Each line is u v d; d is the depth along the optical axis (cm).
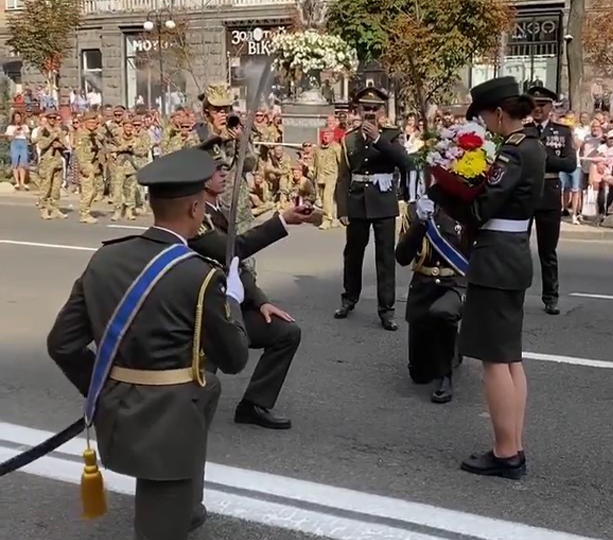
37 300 946
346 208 830
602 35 2664
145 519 323
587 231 1394
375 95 794
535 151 472
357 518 446
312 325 834
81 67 3859
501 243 472
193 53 3331
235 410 596
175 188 325
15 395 642
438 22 1766
